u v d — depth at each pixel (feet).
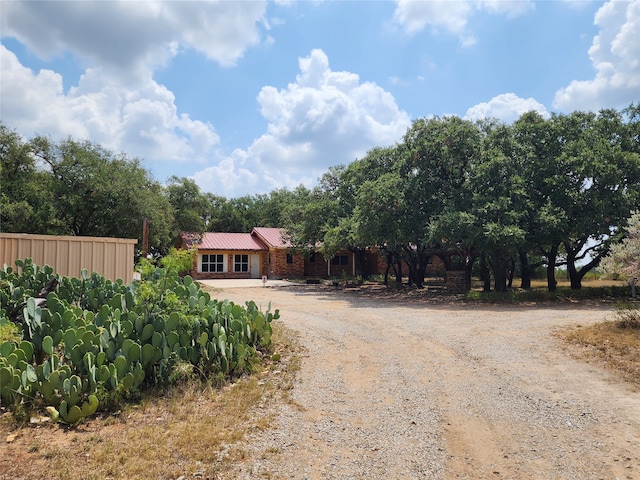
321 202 81.00
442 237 52.60
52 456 11.29
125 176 73.56
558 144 55.52
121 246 32.89
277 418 15.05
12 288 23.17
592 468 11.78
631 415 15.46
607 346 25.03
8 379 13.52
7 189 66.64
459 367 22.11
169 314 19.74
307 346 26.55
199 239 99.30
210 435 13.09
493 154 54.24
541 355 24.27
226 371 19.24
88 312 19.54
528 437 13.83
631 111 57.98
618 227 51.19
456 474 11.51
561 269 113.29
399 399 17.38
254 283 86.58
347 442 13.35
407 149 63.57
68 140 73.41
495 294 52.13
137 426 13.70
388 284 81.10
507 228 46.80
